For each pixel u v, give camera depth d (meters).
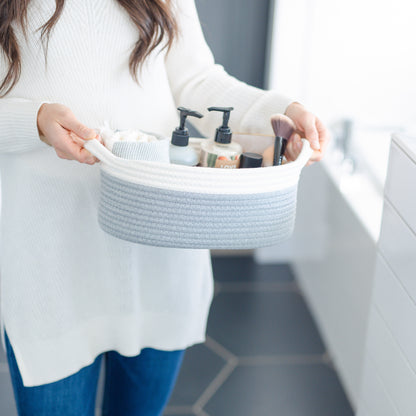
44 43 0.97
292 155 1.02
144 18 0.98
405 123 2.00
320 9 2.06
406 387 1.12
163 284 1.18
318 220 2.07
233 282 2.35
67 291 1.12
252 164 0.98
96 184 1.07
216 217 0.89
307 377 1.91
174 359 1.30
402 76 1.96
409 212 1.07
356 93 2.08
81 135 0.90
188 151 0.98
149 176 0.87
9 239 1.09
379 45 1.98
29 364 1.14
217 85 1.14
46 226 1.07
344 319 1.84
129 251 1.12
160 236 0.91
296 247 2.39
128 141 0.91
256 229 0.92
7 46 0.96
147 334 1.24
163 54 1.08
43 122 0.93
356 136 2.01
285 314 2.19
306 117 1.04
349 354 1.80
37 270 1.09
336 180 1.89
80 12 0.98
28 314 1.11
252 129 1.12
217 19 2.23
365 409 1.37
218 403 1.80
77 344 1.17
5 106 0.96
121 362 1.30
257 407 1.79
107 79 1.03
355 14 2.01
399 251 1.12
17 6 0.93
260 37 2.27
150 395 1.35
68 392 1.21
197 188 0.87
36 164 1.04
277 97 1.10
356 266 1.71
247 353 1.99
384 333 1.22
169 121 1.11
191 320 1.24
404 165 1.08
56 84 1.01
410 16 1.88
